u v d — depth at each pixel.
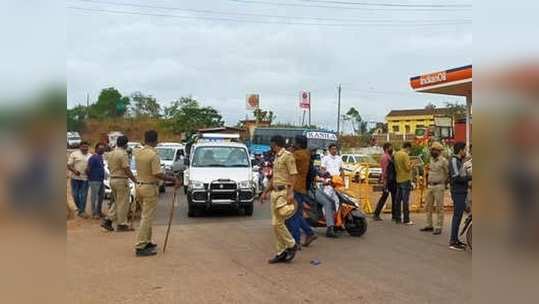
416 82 18.34
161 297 6.29
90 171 13.51
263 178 19.75
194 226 12.45
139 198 8.97
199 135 25.53
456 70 16.56
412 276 7.38
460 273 7.53
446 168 11.16
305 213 10.80
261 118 61.25
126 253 9.08
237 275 7.45
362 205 15.41
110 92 64.06
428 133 34.78
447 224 12.70
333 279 7.22
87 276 7.36
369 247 9.66
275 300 6.19
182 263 8.27
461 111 59.09
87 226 12.35
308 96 52.12
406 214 12.70
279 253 8.29
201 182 13.88
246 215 14.52
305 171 9.52
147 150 8.89
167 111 66.62
